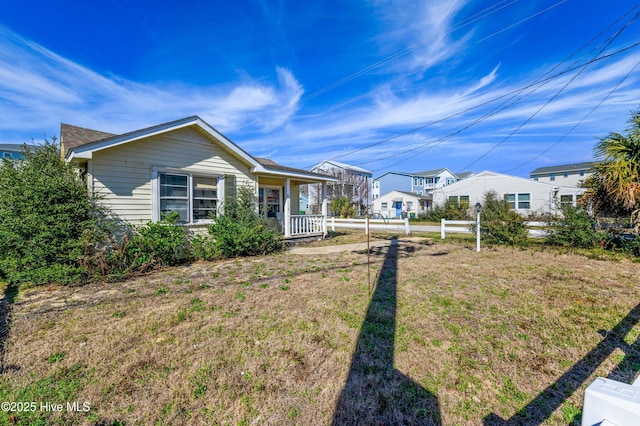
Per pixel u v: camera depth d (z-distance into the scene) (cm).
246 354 294
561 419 208
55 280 546
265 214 1200
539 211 2083
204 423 205
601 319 375
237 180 976
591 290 495
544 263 720
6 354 295
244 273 632
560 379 254
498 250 933
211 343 317
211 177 913
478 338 327
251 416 211
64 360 284
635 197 729
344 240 1221
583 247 915
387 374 262
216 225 845
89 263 583
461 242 1131
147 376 257
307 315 392
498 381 252
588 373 262
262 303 440
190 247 817
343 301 446
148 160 779
